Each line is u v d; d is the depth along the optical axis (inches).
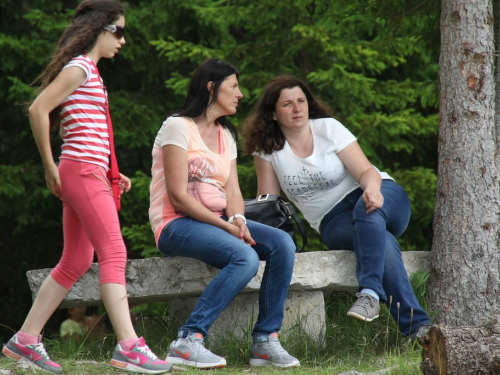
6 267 1628.9
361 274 602.9
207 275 620.4
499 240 673.6
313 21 1342.3
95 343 635.5
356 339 641.0
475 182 657.0
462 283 653.9
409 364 529.7
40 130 471.8
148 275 627.2
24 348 507.5
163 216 581.0
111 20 509.7
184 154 568.4
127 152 1628.9
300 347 628.7
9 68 1467.8
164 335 663.1
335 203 666.2
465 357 463.2
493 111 668.1
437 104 866.8
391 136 1375.5
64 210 520.1
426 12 800.9
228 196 598.9
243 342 623.8
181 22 1512.1
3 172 1469.0
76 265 522.3
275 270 569.9
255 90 1315.2
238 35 1685.5
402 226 654.5
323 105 692.1
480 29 659.4
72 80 482.9
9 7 1578.5
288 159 661.3
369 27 869.2
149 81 1557.6
